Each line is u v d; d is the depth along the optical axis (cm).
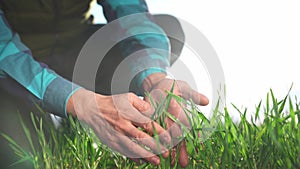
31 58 100
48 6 127
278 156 90
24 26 129
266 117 95
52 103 94
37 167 99
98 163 105
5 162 103
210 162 95
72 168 102
